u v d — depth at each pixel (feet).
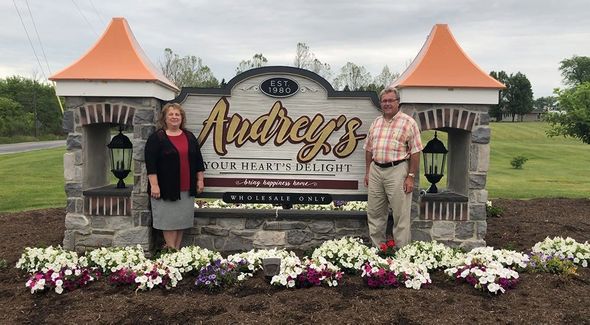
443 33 19.45
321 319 12.57
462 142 20.11
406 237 18.02
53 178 50.65
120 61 18.71
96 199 19.13
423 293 14.16
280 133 19.89
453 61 18.88
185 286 14.90
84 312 13.23
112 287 14.89
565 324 12.46
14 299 14.25
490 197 36.94
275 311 13.02
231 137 19.89
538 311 13.08
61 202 34.12
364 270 15.05
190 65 106.11
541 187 45.27
